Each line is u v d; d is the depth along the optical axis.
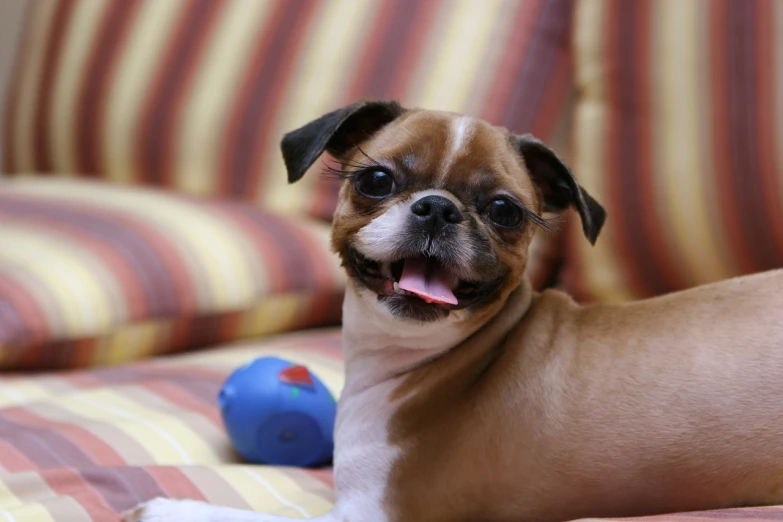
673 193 0.98
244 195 1.11
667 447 0.73
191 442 0.84
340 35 1.10
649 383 0.74
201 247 1.02
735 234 0.96
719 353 0.74
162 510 0.75
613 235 1.02
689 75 0.98
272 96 1.10
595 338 0.77
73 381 0.95
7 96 1.34
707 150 0.97
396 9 1.09
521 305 0.80
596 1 1.03
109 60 1.18
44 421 0.86
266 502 0.78
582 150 1.03
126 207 1.06
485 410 0.76
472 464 0.76
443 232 0.75
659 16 1.00
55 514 0.74
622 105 1.01
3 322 0.94
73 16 1.23
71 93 1.19
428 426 0.77
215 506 0.75
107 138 1.16
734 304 0.75
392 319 0.77
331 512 0.77
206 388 0.92
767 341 0.73
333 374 0.93
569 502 0.75
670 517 0.70
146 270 1.00
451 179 0.77
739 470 0.73
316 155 0.79
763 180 0.94
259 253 1.03
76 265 0.98
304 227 1.07
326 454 0.83
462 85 1.06
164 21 1.17
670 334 0.75
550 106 1.07
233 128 1.11
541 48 1.07
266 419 0.81
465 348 0.79
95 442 0.82
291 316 1.05
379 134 0.80
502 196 0.77
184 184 1.13
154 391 0.91
